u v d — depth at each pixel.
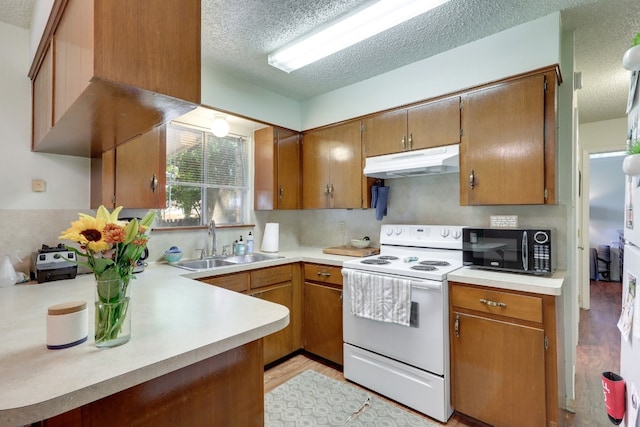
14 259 1.84
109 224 0.91
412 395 2.00
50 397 0.65
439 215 2.63
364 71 2.62
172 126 2.67
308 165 3.24
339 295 2.53
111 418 0.80
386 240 2.73
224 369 1.04
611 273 5.91
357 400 2.10
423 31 2.06
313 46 2.16
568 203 2.07
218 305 1.28
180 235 2.64
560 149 2.10
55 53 1.33
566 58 2.10
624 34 2.16
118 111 1.17
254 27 1.99
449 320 1.94
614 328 3.43
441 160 2.18
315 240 3.54
